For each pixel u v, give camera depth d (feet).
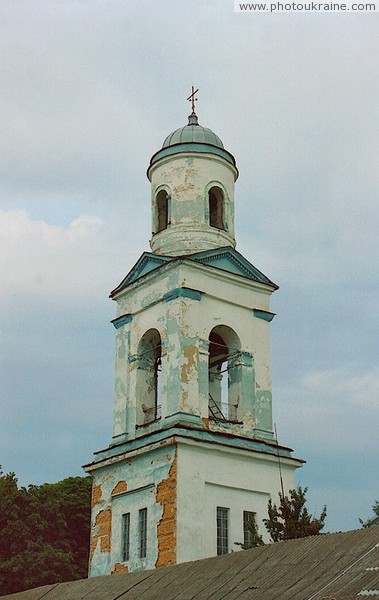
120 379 111.14
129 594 69.26
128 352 111.55
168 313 106.01
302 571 54.75
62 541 162.50
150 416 107.96
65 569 157.28
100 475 107.76
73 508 171.22
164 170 118.21
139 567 96.43
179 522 93.25
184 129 120.47
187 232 112.98
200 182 115.75
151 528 96.48
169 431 97.35
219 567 64.39
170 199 115.75
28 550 156.25
